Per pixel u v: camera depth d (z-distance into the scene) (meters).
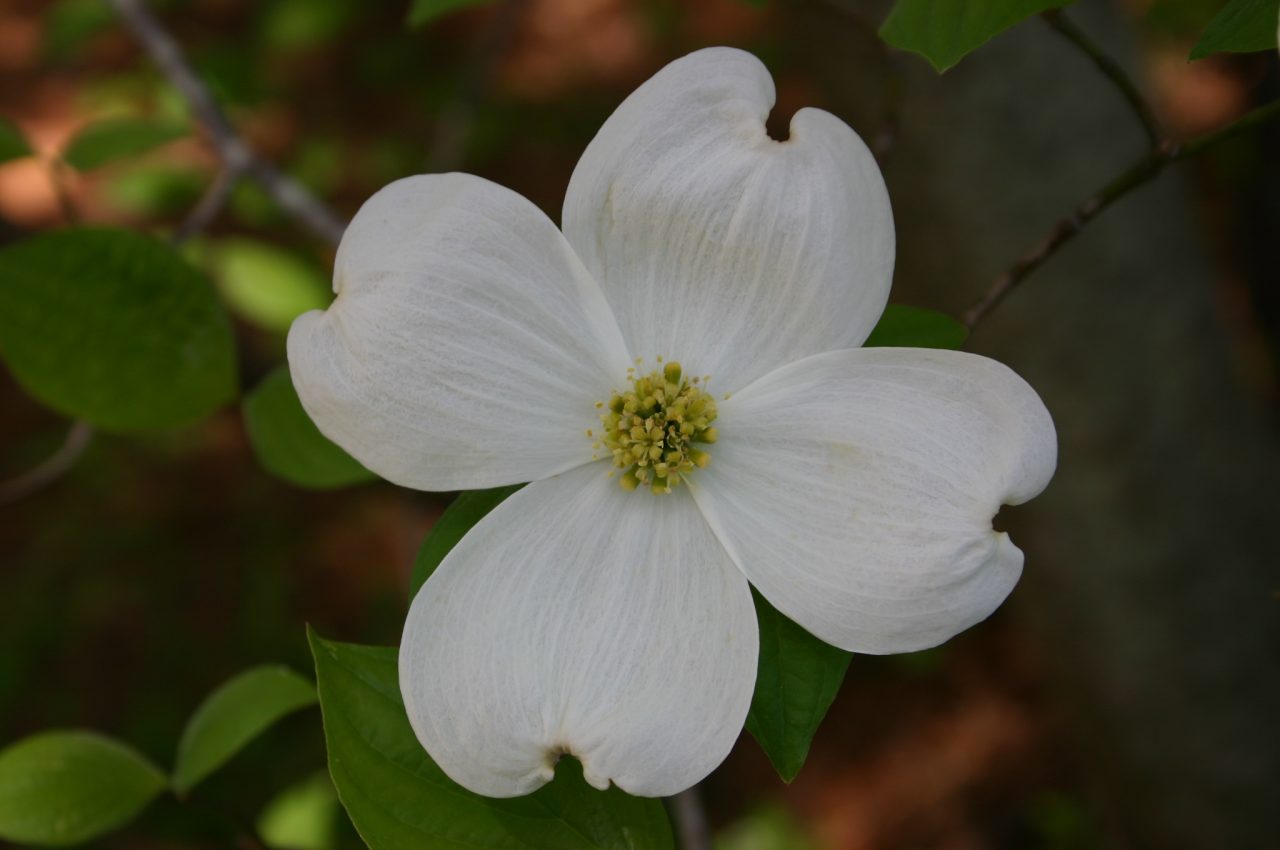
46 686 0.79
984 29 0.34
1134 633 0.57
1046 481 0.33
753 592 0.34
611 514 0.34
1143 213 0.50
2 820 0.39
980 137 0.48
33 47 1.14
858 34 0.48
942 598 0.33
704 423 0.34
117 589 0.84
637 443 0.34
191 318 0.39
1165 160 0.36
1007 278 0.37
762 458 0.34
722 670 0.33
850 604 0.33
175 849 0.65
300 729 0.72
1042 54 0.48
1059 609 0.59
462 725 0.33
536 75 1.05
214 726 0.38
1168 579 0.55
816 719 0.33
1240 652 0.57
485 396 0.34
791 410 0.34
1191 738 0.59
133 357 0.39
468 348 0.34
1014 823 0.73
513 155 0.99
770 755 0.33
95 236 0.38
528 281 0.34
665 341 0.34
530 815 0.33
